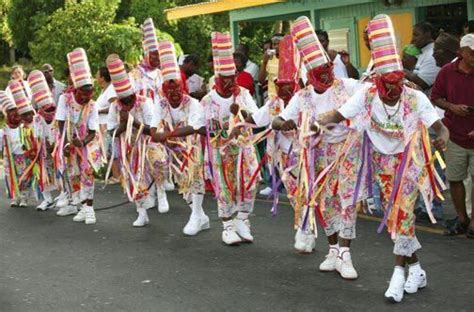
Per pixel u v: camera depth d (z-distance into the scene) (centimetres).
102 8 1794
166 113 751
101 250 746
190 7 1408
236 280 616
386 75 530
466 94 682
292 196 661
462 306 525
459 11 1086
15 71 1071
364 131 557
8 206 1032
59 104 873
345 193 580
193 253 711
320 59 592
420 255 655
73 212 944
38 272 678
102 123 954
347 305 540
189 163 770
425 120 539
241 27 2069
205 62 2034
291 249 706
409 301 541
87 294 602
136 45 1808
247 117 691
